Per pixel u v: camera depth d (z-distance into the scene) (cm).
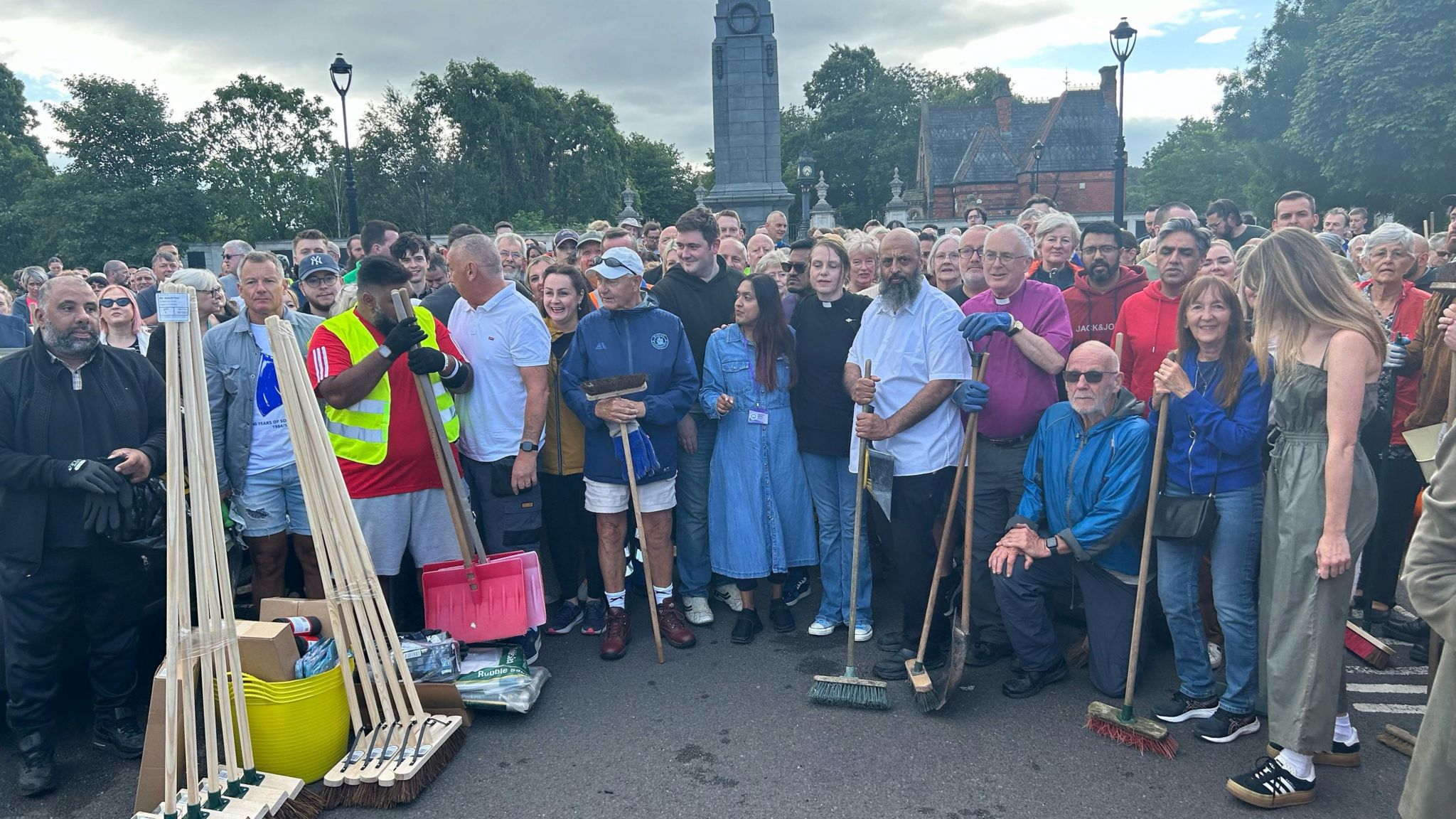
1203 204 5375
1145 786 307
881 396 410
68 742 356
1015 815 292
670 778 318
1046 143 4794
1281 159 2847
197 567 285
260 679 313
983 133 4975
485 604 382
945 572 398
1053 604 450
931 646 403
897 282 405
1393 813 289
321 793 306
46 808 312
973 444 370
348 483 378
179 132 4209
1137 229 2958
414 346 365
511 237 673
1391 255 487
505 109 5016
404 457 383
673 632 436
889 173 6025
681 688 390
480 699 360
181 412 296
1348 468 283
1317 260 298
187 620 278
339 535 324
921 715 361
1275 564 302
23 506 317
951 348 396
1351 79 2423
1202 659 347
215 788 282
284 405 322
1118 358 358
